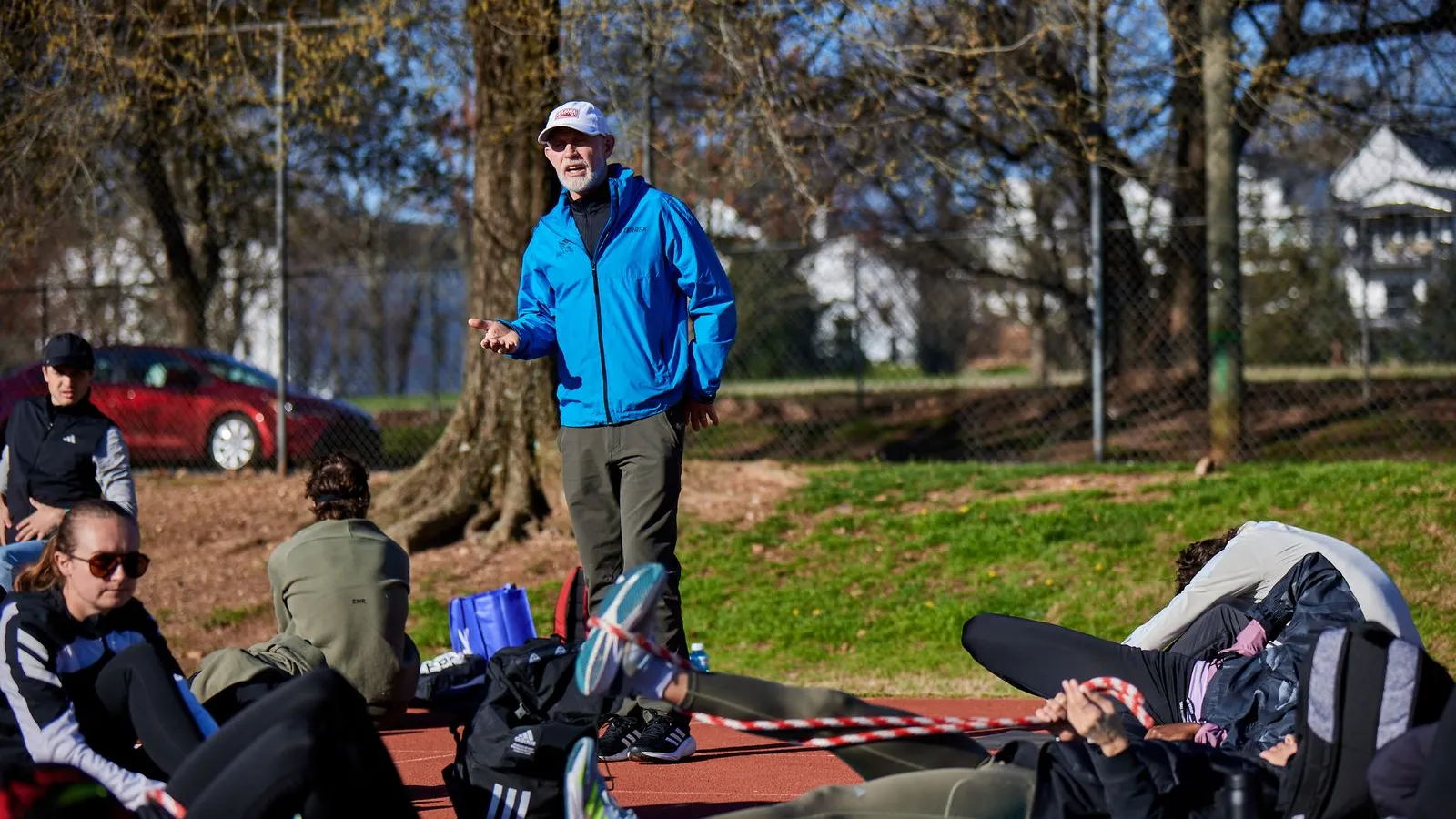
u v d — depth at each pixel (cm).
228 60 1120
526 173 1084
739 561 995
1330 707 337
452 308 2769
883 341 1998
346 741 328
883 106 1089
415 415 1850
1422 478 962
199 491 1250
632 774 535
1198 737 396
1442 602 793
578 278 552
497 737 395
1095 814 346
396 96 1803
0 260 1245
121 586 359
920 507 1065
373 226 2367
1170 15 1197
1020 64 1213
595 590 566
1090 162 1158
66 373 619
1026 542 952
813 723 351
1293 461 1176
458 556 1051
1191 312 1548
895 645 844
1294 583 418
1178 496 1001
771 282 1861
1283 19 1450
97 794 355
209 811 316
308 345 2322
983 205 1521
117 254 2031
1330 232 1875
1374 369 1753
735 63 1040
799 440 1583
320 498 556
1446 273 1791
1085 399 1606
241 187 1912
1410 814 321
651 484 547
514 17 1016
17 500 625
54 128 1133
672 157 1104
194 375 1448
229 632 943
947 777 343
